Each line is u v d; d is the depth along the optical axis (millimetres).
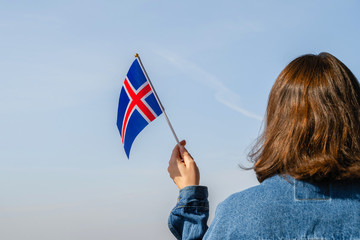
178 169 1859
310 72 1416
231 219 1374
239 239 1337
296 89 1407
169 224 1739
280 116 1415
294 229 1317
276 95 1456
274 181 1395
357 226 1300
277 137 1395
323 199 1340
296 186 1356
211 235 1387
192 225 1670
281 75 1477
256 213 1350
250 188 1430
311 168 1304
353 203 1327
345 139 1325
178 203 1734
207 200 1744
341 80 1393
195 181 1816
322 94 1369
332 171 1314
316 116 1343
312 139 1337
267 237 1316
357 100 1420
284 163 1359
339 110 1349
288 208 1338
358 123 1363
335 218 1309
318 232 1307
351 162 1320
